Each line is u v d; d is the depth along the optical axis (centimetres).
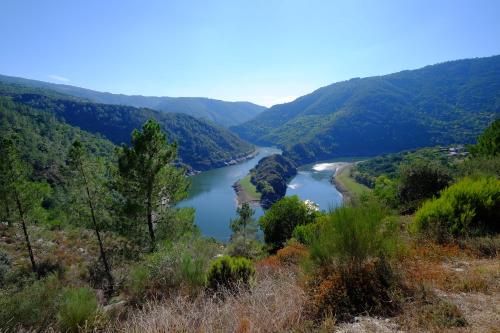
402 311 376
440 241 696
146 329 400
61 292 694
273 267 787
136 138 1600
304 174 11306
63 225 2525
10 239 2116
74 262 1948
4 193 1598
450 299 397
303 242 1231
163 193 1703
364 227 455
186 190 1848
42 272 1728
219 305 492
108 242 2069
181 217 1762
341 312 394
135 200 1614
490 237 670
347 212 473
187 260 734
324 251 479
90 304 573
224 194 8512
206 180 10675
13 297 626
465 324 333
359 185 8262
